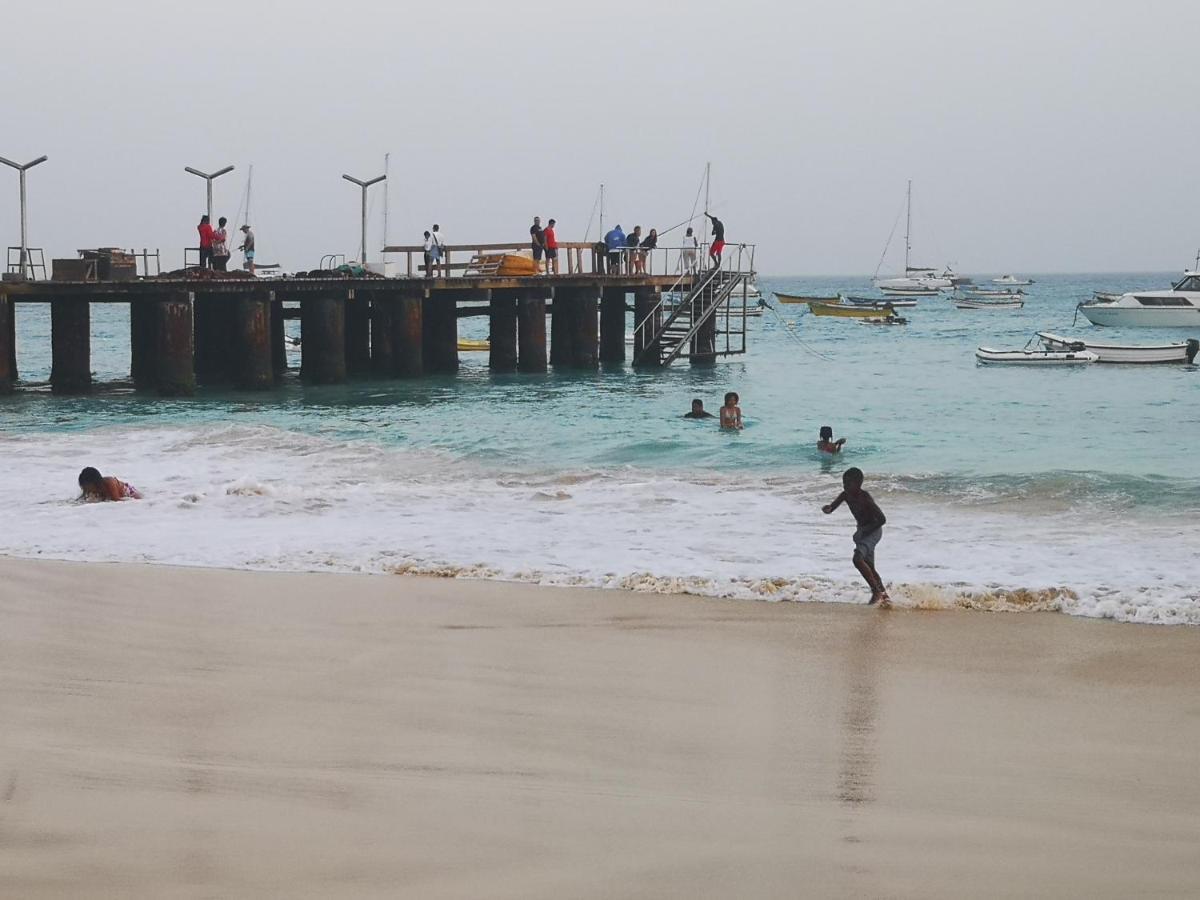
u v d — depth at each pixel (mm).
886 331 96000
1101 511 20766
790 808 8367
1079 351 55594
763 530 19234
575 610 14352
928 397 41562
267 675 11469
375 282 43188
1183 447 29000
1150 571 16234
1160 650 12727
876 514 14938
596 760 9289
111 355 71125
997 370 53156
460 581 15906
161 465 25984
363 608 14328
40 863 7281
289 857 7434
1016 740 9883
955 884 7230
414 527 19469
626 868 7379
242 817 8023
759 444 28844
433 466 26031
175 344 38969
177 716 10172
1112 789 8805
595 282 48406
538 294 46875
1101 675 11836
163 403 38375
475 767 9070
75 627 13273
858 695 11109
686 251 52438
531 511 20891
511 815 8148
